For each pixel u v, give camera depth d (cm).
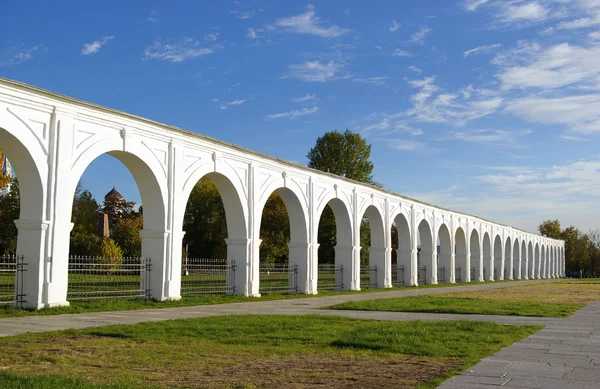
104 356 951
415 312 1848
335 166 6781
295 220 2925
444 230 4747
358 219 3372
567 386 768
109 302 1914
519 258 6744
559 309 1941
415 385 768
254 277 2547
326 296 2745
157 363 902
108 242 4516
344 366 900
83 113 1817
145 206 2130
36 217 1683
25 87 1630
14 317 1516
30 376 755
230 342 1127
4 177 4316
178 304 2041
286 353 1012
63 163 1747
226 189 2494
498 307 1988
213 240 5916
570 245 10656
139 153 2016
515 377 820
